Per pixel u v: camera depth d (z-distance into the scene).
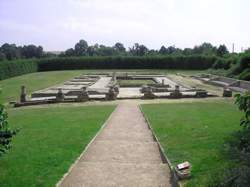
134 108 23.20
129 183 7.27
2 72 50.06
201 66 74.38
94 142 11.69
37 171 7.91
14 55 103.12
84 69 75.94
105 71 70.44
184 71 70.56
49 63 74.56
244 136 7.55
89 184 7.23
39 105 27.08
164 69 75.50
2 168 8.18
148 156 9.82
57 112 21.55
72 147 10.57
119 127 15.28
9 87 39.62
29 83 44.69
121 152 10.29
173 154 9.29
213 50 85.56
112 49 114.69
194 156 8.70
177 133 12.45
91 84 42.56
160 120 16.30
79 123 16.12
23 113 21.83
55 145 10.88
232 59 56.62
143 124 16.11
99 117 18.27
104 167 8.40
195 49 100.19
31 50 113.50
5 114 7.54
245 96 7.03
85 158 9.60
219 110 19.53
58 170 8.00
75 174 7.88
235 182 5.64
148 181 7.39
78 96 28.69
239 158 6.59
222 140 9.99
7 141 7.60
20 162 8.67
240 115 16.55
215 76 49.19
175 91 29.92
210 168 7.25
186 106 22.84
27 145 10.86
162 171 8.04
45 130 14.09
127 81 49.50
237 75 44.12
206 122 14.52
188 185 6.61
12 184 7.07
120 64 76.50
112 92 29.31
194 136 11.46
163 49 107.38
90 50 111.44
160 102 26.98
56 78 53.12
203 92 30.02
